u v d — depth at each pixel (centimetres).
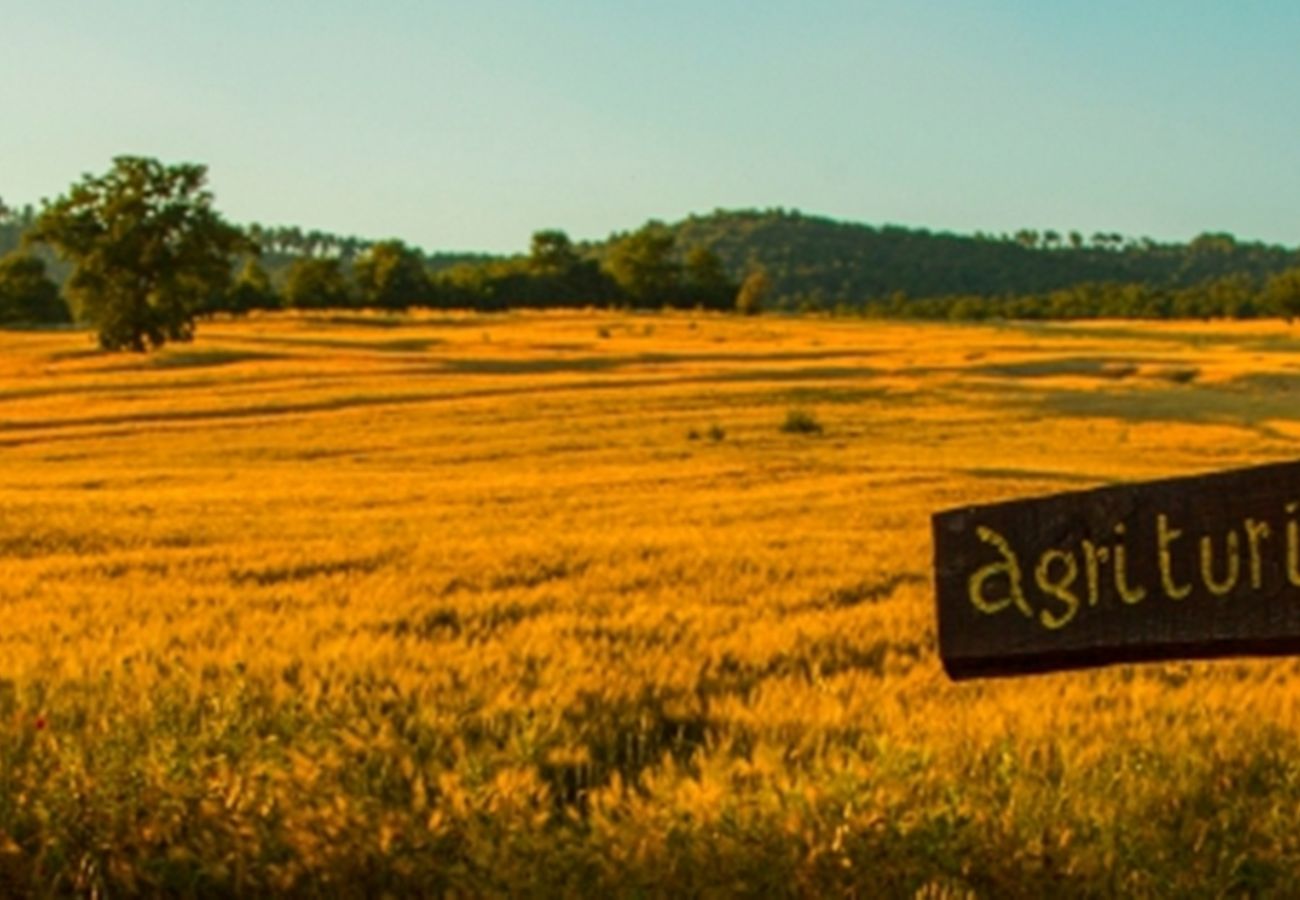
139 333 11075
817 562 1994
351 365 10112
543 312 19475
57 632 1320
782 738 839
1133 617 488
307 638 1223
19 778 671
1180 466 5050
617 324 15675
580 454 5538
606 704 933
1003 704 902
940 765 709
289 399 7788
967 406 7419
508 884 583
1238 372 9000
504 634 1308
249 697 848
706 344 12562
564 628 1327
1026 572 500
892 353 11244
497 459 5450
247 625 1346
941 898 565
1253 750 756
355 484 4303
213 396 8038
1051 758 751
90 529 2603
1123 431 6375
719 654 1180
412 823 632
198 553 2153
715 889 570
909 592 1683
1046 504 498
